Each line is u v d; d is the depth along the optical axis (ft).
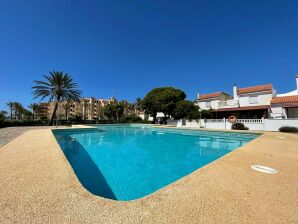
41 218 7.63
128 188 17.66
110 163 27.09
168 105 114.42
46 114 255.09
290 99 76.54
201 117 90.89
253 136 53.78
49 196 9.74
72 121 139.54
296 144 30.73
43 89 116.78
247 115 91.81
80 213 8.05
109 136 63.67
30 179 12.36
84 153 34.45
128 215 7.94
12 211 8.18
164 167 25.17
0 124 91.66
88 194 10.06
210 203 9.21
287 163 17.84
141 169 24.11
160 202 9.25
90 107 313.53
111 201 9.28
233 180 12.70
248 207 8.91
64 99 124.16
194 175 13.61
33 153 21.08
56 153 21.03
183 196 9.98
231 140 54.08
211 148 41.45
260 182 12.44
